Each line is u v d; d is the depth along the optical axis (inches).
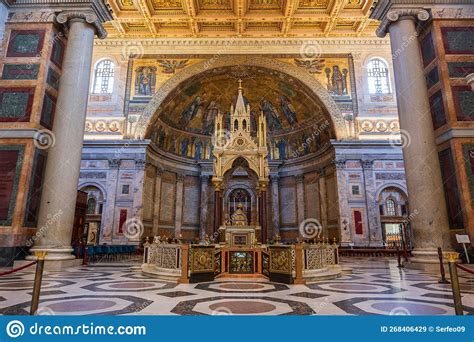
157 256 376.8
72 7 495.5
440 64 464.1
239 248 368.5
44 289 263.6
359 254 749.3
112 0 740.0
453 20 478.9
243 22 815.7
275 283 313.1
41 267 176.6
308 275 328.8
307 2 763.4
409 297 234.4
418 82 453.4
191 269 315.3
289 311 189.8
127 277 348.2
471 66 462.0
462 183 421.7
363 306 203.5
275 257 328.2
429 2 483.8
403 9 481.4
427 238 411.2
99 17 521.7
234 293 254.1
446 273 382.3
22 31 486.9
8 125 446.9
